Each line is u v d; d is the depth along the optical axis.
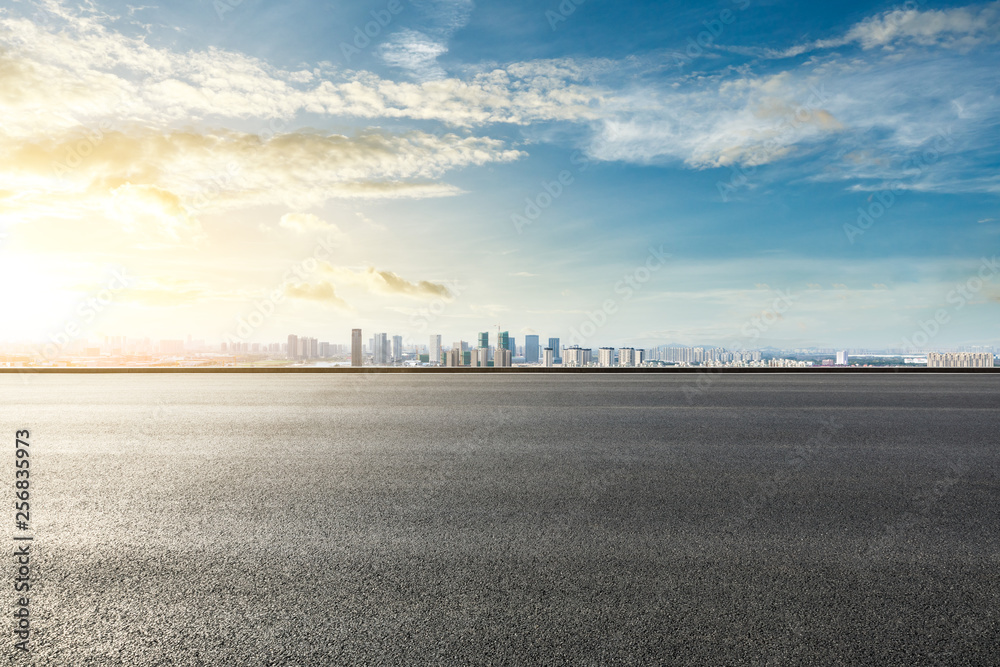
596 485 4.58
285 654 2.29
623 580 2.92
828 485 4.63
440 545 3.37
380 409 8.57
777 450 5.84
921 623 2.55
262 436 6.54
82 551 3.30
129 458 5.52
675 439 6.37
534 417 7.82
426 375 14.98
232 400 9.70
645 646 2.35
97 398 10.04
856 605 2.70
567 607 2.65
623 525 3.71
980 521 3.84
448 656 2.27
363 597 2.74
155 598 2.75
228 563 3.13
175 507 4.05
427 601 2.70
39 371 16.02
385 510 3.98
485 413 8.17
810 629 2.49
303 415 8.02
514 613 2.59
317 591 2.80
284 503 4.14
